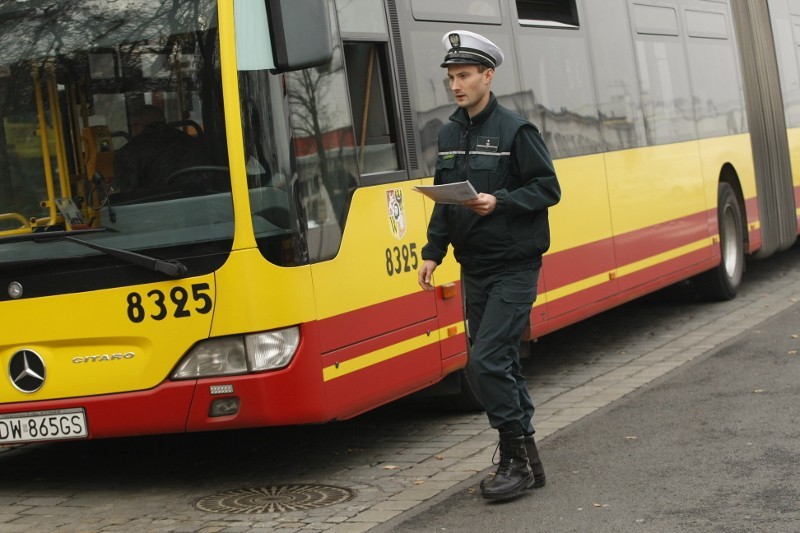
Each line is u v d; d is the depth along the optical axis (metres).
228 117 6.59
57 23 6.91
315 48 6.48
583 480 6.69
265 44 6.66
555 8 10.24
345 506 6.60
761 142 14.64
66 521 6.68
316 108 7.00
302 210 6.76
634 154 11.23
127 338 6.78
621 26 11.38
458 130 6.38
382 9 7.87
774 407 8.12
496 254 6.27
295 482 7.24
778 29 15.59
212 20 6.65
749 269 16.19
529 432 6.55
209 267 6.62
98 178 6.82
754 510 5.88
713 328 11.80
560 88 10.04
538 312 9.27
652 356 10.62
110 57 6.81
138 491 7.29
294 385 6.67
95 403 6.83
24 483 7.68
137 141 6.75
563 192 9.85
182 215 6.66
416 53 8.20
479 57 6.21
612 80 11.01
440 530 5.96
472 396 8.74
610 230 10.62
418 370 7.80
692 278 13.45
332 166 7.08
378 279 7.41
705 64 13.25
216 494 7.07
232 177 6.58
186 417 6.73
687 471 6.71
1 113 6.99
